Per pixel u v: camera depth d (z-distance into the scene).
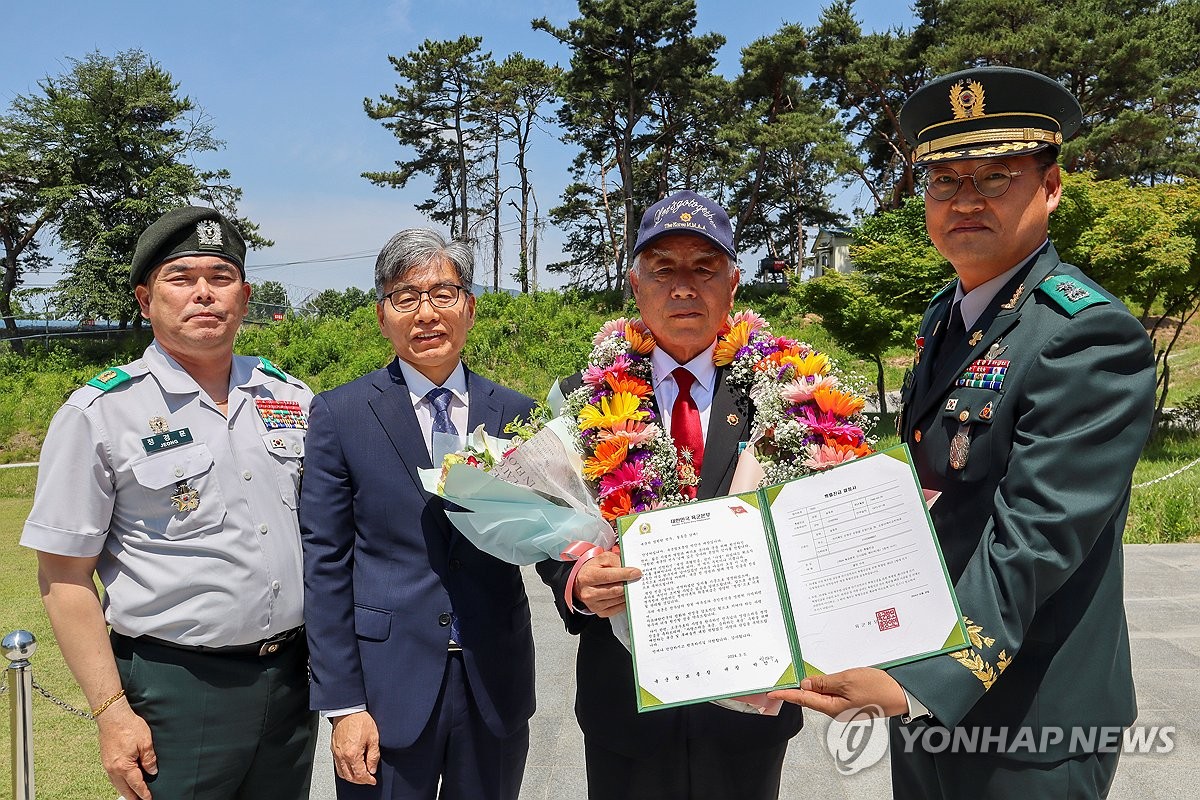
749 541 1.86
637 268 2.35
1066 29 26.06
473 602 2.40
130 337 35.62
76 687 5.02
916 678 1.63
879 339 15.64
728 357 2.34
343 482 2.43
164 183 36.03
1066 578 1.67
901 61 30.41
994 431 1.84
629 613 1.87
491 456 2.31
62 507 2.26
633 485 2.15
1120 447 1.68
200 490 2.37
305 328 27.98
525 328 25.83
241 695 2.36
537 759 3.75
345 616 2.37
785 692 1.73
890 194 37.88
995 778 1.86
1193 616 5.33
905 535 1.73
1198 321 26.89
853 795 3.38
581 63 34.62
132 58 36.78
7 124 36.31
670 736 2.18
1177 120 30.91
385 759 2.31
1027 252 1.98
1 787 3.81
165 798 2.30
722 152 37.62
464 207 43.25
